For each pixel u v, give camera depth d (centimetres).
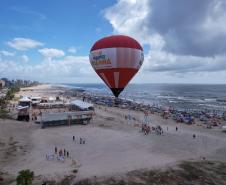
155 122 7731
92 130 6319
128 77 3950
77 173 3397
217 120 8325
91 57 4100
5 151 4359
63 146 4856
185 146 4981
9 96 12531
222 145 5106
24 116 7131
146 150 4647
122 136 5744
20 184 2739
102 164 3806
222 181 3278
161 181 3225
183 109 11869
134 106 11469
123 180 3206
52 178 3206
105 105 11919
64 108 9775
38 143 4988
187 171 3562
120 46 3809
